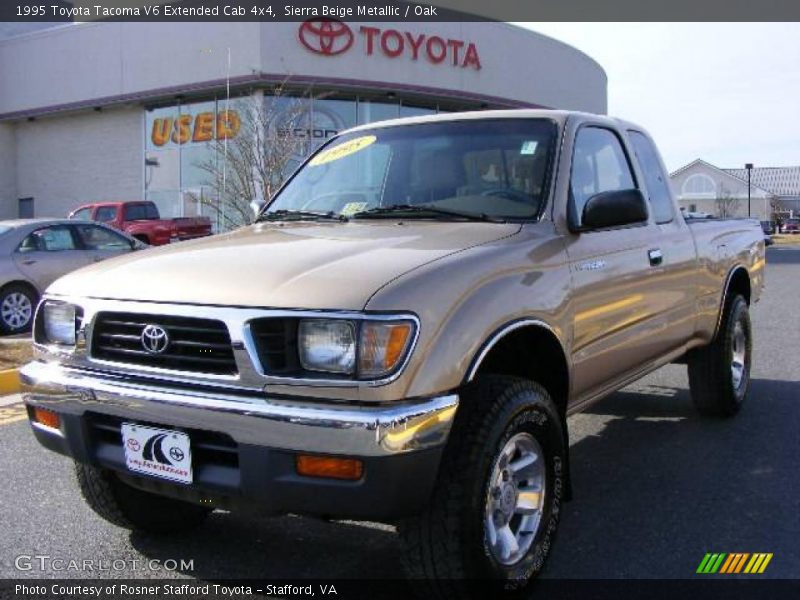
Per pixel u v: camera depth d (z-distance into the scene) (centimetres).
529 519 327
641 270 428
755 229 659
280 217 431
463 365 282
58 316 331
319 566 362
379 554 374
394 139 443
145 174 2683
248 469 272
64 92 2783
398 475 262
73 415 315
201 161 2459
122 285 312
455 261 303
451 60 2545
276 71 2302
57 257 1102
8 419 629
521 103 2789
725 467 494
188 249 349
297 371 270
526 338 339
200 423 279
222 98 2430
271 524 410
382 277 281
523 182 386
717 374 575
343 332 266
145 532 387
